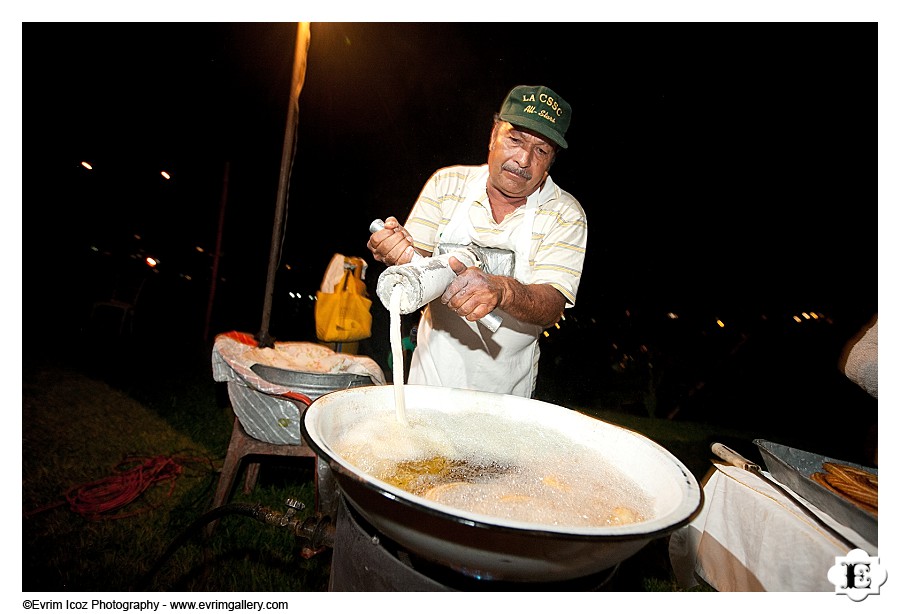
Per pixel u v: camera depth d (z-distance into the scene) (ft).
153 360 20.03
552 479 3.77
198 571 7.50
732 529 4.09
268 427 7.83
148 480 9.93
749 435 19.52
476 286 4.46
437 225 6.84
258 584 7.34
